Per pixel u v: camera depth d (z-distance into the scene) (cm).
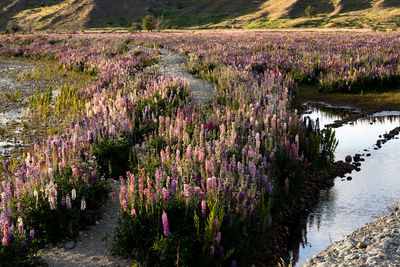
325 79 2105
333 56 2634
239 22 13050
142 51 3594
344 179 1000
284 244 699
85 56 3133
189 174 743
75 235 673
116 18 15575
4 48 4519
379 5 12425
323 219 792
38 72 2675
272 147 907
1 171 945
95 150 942
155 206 632
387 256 518
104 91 1670
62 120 1489
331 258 568
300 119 1131
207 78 2344
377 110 1695
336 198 890
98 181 802
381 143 1259
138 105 1355
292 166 904
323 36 5191
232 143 891
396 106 1744
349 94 2005
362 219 778
